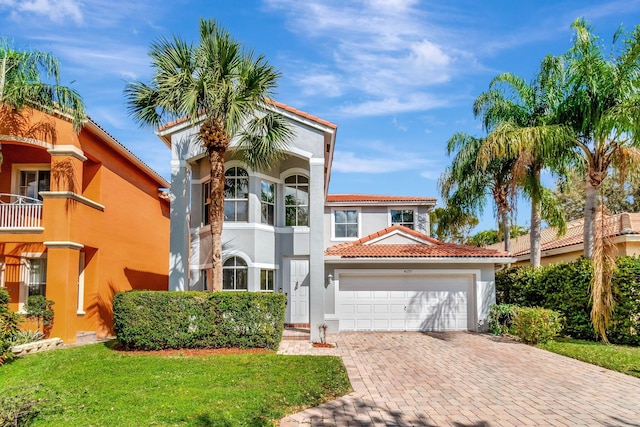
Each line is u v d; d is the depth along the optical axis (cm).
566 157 1767
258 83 1451
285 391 916
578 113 1728
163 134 1669
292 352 1380
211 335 1387
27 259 1766
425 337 1738
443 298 1958
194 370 1095
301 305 1984
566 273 1720
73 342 1535
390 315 1944
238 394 883
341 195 2911
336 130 1686
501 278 2203
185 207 1636
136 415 757
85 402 830
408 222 2692
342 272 1939
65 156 1566
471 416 791
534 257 2025
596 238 1502
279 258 1953
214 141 1448
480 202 2427
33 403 768
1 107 1520
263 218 1902
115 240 1898
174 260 1605
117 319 1367
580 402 873
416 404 859
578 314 1659
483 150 1752
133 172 2091
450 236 3741
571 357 1321
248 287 1789
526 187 1841
